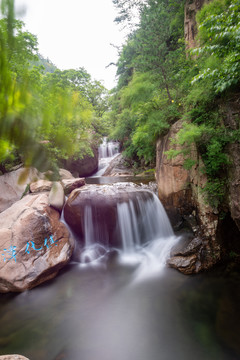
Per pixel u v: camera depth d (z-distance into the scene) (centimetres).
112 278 575
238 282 506
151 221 754
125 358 356
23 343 386
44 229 612
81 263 654
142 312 450
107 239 766
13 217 636
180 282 530
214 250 572
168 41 1159
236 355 351
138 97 867
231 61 420
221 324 407
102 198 739
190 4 981
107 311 457
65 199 821
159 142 789
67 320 436
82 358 357
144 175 1377
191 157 620
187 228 674
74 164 1712
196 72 707
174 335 394
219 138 527
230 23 388
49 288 538
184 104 704
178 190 677
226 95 527
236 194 503
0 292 521
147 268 608
